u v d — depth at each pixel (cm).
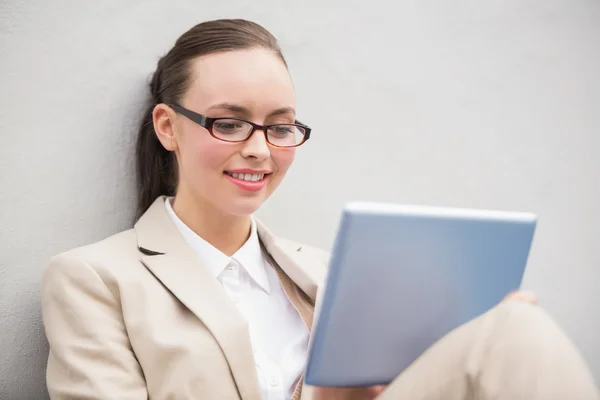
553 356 83
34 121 128
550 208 221
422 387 92
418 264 94
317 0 177
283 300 138
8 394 126
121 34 143
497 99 208
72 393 107
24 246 128
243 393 112
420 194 199
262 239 144
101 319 113
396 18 190
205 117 119
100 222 141
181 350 110
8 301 125
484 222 98
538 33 215
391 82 190
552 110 219
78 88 136
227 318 116
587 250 229
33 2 128
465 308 104
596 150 228
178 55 128
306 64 175
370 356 100
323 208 183
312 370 98
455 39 200
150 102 150
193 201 130
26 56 127
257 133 120
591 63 226
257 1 167
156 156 145
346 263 89
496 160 210
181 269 121
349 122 184
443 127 200
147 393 111
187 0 156
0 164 124
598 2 226
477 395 88
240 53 122
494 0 206
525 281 218
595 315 232
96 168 140
